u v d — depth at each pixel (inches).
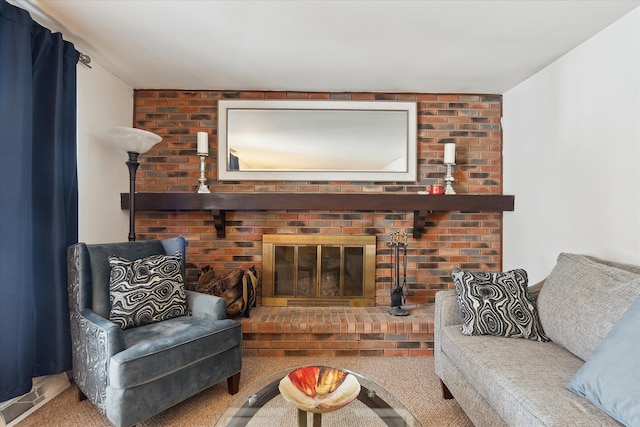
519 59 91.0
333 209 107.6
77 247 71.5
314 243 115.3
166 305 77.5
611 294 55.4
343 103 115.3
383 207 106.6
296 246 116.0
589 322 55.9
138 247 84.7
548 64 93.7
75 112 80.2
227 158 114.9
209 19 72.8
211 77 104.8
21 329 63.7
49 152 72.4
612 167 72.6
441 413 70.0
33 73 70.0
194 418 67.7
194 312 81.7
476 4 66.9
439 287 117.3
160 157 115.3
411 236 117.5
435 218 118.0
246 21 73.5
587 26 73.9
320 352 97.0
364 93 116.7
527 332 66.1
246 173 115.2
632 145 67.8
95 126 94.5
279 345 96.9
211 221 116.2
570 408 43.2
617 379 42.1
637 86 66.7
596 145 76.9
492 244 117.6
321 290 116.5
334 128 115.6
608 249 73.5
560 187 88.8
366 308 111.7
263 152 115.3
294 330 96.3
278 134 115.3
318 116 115.6
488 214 117.7
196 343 66.7
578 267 66.2
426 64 95.0
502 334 66.9
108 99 100.3
